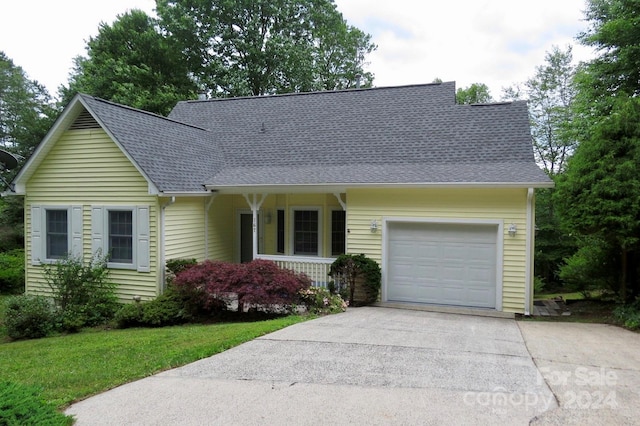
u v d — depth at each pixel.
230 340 6.77
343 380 4.96
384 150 12.59
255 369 5.39
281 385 4.82
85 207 11.04
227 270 9.85
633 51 15.60
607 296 10.73
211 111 16.77
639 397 4.45
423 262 10.97
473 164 11.19
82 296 10.22
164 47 25.91
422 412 4.08
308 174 11.90
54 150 11.24
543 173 9.92
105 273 10.73
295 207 13.55
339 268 10.91
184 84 27.42
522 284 9.98
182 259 10.88
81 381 5.19
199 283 9.57
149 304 9.70
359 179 10.97
